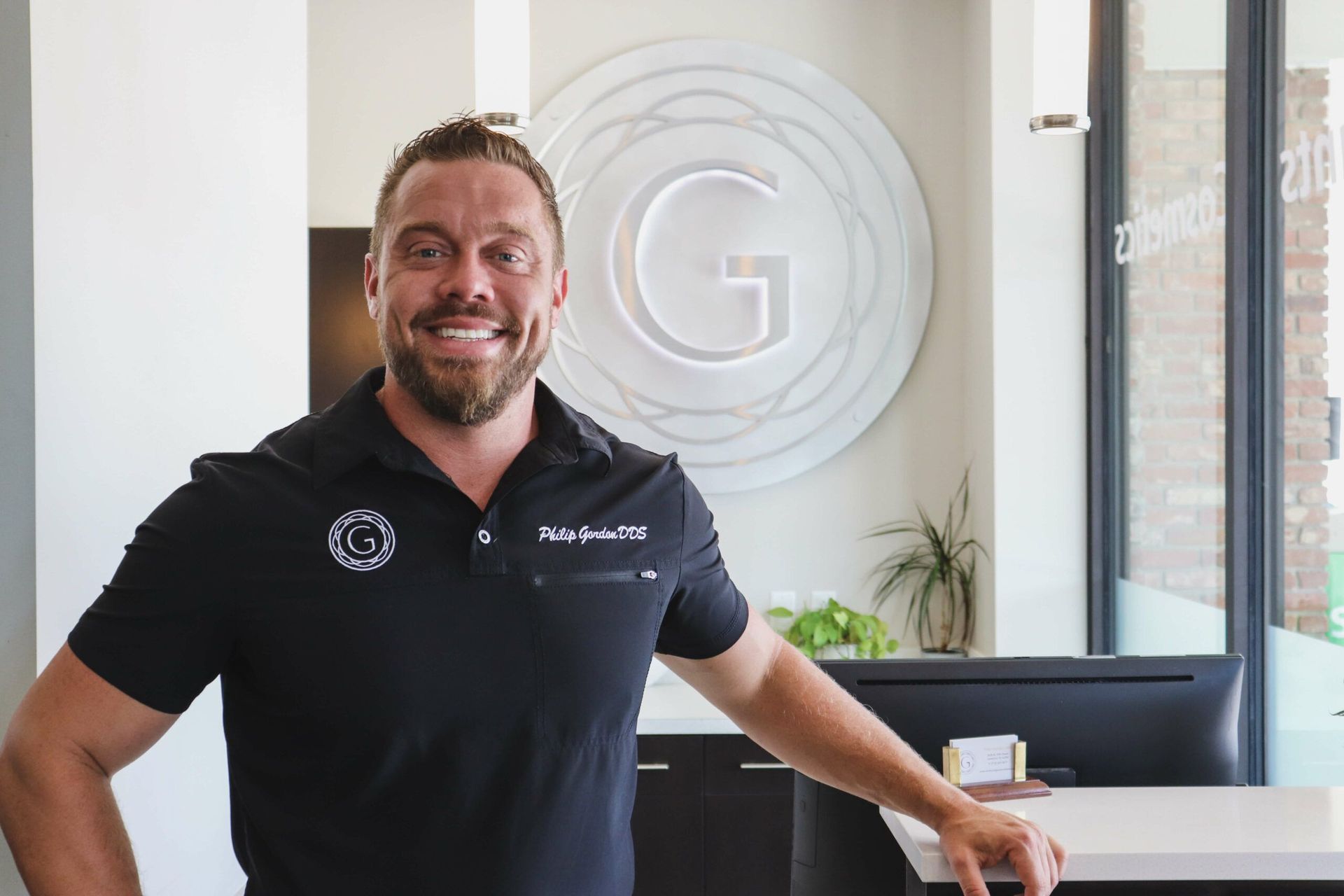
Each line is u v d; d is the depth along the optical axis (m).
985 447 4.38
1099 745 1.83
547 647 1.41
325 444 1.40
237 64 2.64
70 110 1.89
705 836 3.39
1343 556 2.86
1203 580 3.54
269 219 2.83
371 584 1.35
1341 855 1.45
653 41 4.64
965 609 4.59
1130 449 4.06
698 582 1.58
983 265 4.38
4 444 1.77
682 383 4.64
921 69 4.64
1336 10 2.86
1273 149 3.18
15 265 1.77
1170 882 1.46
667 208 4.62
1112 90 4.14
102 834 1.26
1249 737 3.30
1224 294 3.36
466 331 1.42
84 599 1.92
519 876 1.38
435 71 4.64
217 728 2.58
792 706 1.64
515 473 1.44
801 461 4.62
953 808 1.46
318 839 1.35
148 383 2.18
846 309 4.62
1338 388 2.87
